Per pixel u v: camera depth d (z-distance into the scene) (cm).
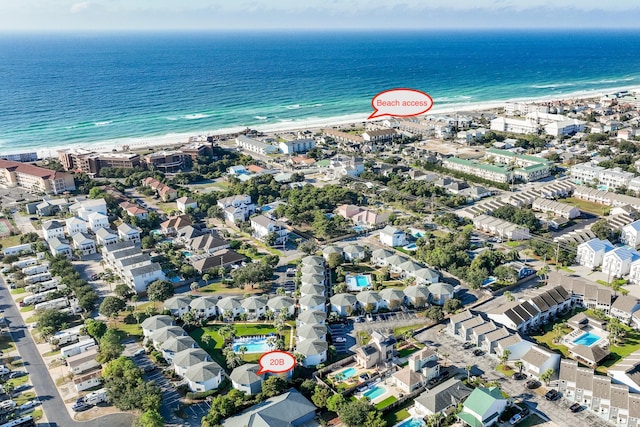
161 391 16162
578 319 19712
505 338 18025
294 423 14862
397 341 19050
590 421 14988
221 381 16700
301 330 18612
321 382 16500
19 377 17075
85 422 15025
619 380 16200
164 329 18662
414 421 15125
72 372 16950
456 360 17862
